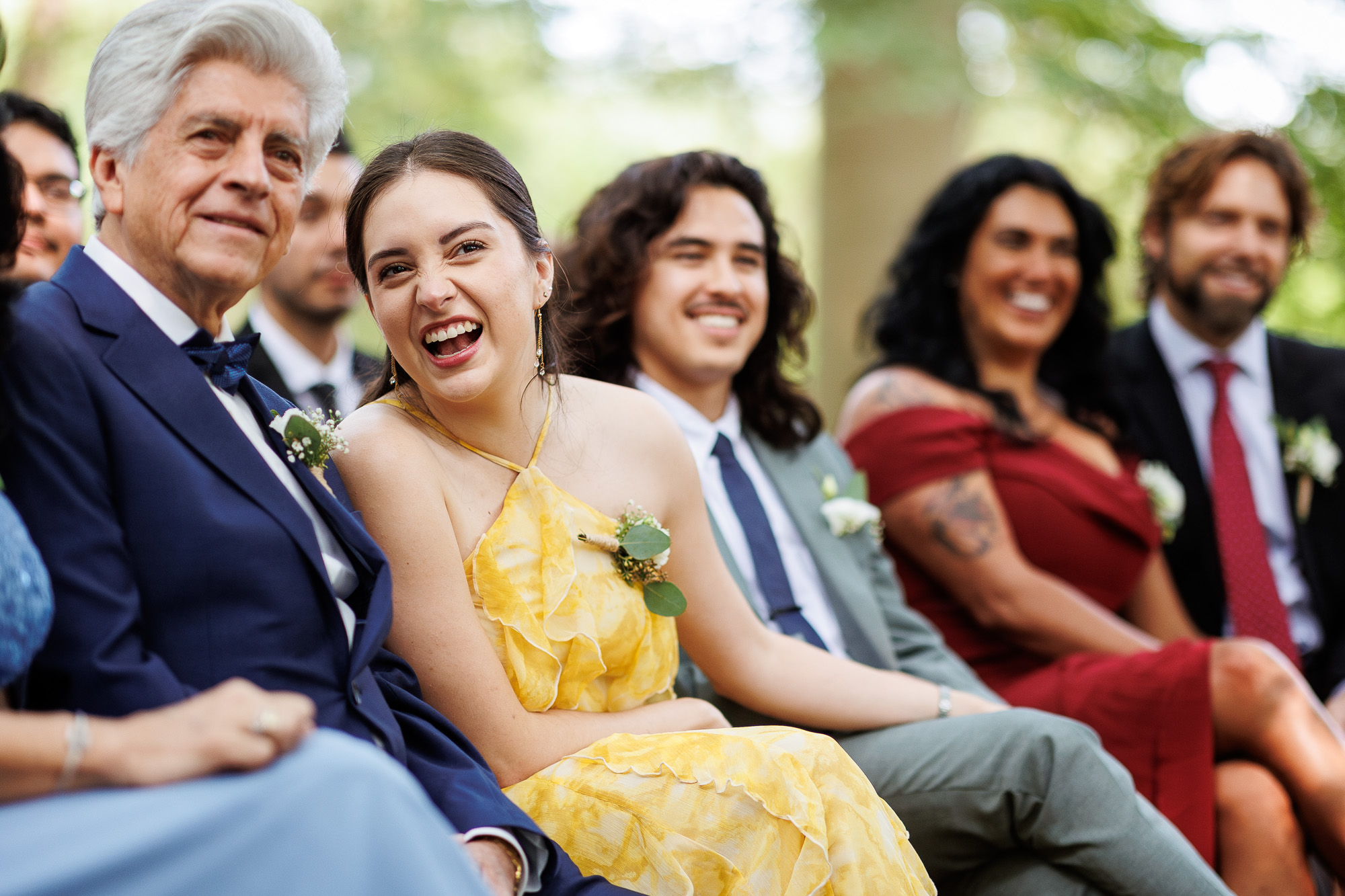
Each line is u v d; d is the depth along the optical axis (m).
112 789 1.37
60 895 1.27
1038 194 3.85
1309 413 4.25
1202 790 2.89
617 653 2.25
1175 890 2.41
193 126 1.76
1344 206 7.39
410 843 1.38
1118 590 3.72
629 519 2.27
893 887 1.99
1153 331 4.31
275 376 3.88
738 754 2.01
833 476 3.32
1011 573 3.48
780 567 2.99
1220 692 2.97
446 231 2.10
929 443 3.60
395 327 2.13
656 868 1.96
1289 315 7.82
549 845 1.85
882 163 7.58
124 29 1.76
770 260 3.28
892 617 3.20
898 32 7.22
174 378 1.75
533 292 2.25
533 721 2.11
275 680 1.74
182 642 1.69
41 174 3.11
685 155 3.17
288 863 1.33
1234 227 4.17
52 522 1.60
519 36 8.40
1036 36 7.94
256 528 1.74
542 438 2.31
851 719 2.65
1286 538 4.16
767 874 1.95
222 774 1.38
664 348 3.10
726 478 3.06
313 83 1.85
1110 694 3.03
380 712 1.86
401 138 2.28
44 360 1.64
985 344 3.89
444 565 2.11
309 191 1.94
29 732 1.35
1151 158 7.93
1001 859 2.58
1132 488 3.81
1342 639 4.01
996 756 2.50
